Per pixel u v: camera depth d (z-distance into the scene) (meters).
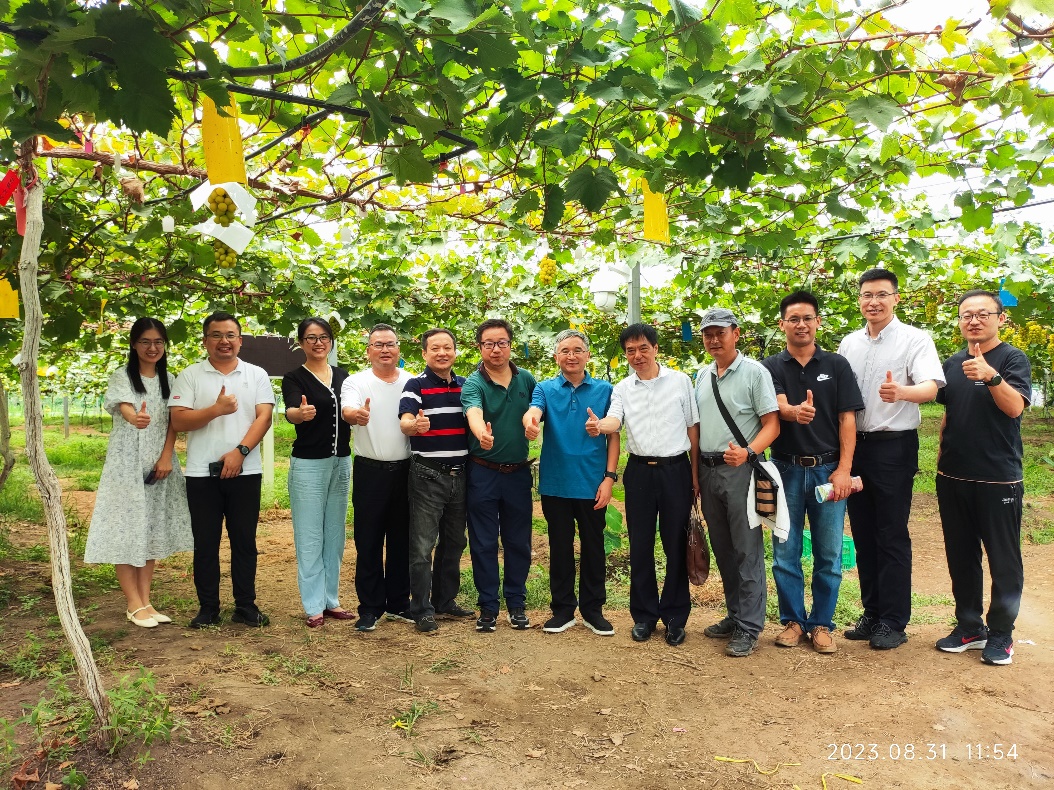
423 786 2.67
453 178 3.65
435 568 4.91
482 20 1.91
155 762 2.66
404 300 7.02
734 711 3.40
